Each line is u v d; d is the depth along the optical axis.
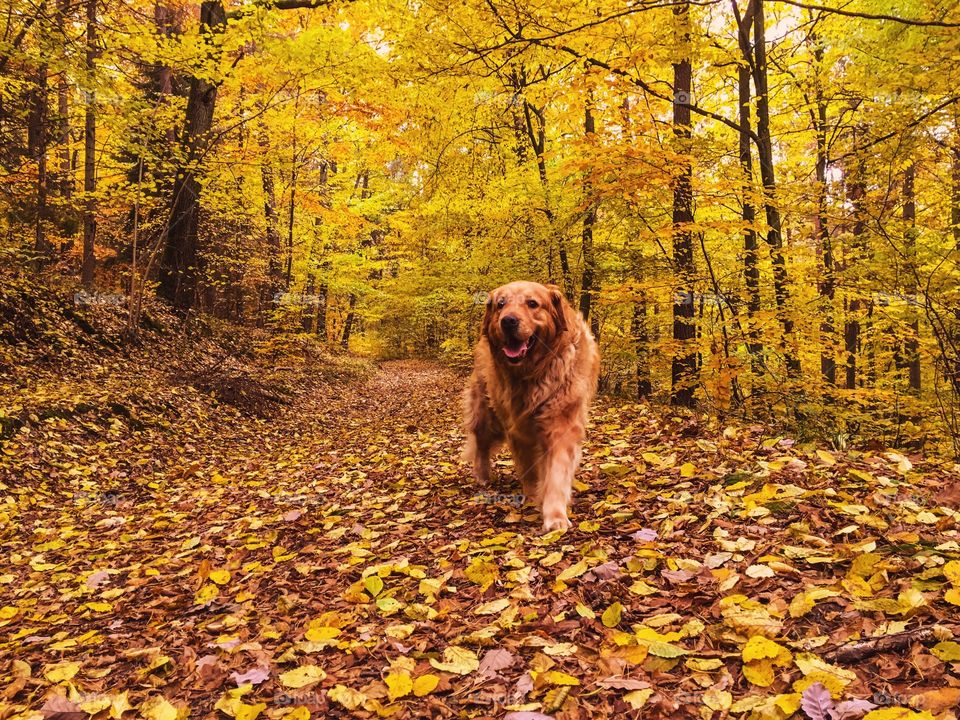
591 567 2.78
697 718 1.70
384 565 3.30
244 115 15.53
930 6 7.32
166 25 15.73
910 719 1.42
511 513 4.04
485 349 4.79
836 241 8.73
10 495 6.18
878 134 7.66
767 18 10.89
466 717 1.88
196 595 3.46
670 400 9.28
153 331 13.60
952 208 9.02
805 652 1.88
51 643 3.03
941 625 1.88
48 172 14.03
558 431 3.90
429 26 8.25
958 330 7.67
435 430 9.72
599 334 11.64
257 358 16.44
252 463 8.52
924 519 2.79
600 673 2.00
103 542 5.10
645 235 9.09
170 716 2.11
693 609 2.34
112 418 8.77
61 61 9.59
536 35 7.23
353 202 23.22
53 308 11.61
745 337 7.80
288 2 12.69
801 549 2.62
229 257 20.08
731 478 3.74
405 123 12.73
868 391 7.54
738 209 10.20
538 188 11.27
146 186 12.87
